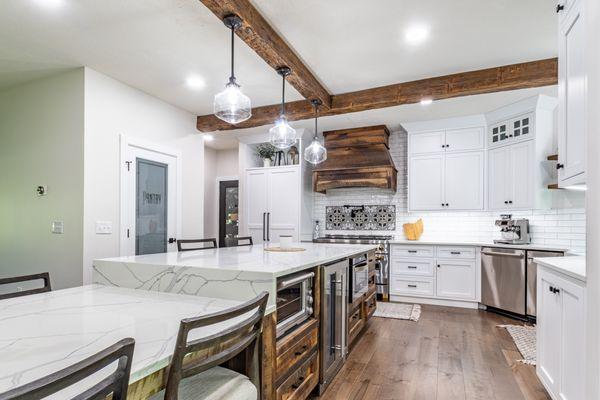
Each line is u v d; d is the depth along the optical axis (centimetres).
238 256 235
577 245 382
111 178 348
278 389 169
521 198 399
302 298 203
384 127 504
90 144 329
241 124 449
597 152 143
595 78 147
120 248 354
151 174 398
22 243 355
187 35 269
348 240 505
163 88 377
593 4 148
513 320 382
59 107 338
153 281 187
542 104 380
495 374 252
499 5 228
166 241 416
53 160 340
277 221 539
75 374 66
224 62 314
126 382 79
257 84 365
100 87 339
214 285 172
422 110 425
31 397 59
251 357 138
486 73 325
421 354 288
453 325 365
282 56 273
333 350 246
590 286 147
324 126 506
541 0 222
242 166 568
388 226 534
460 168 457
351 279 283
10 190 367
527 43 277
